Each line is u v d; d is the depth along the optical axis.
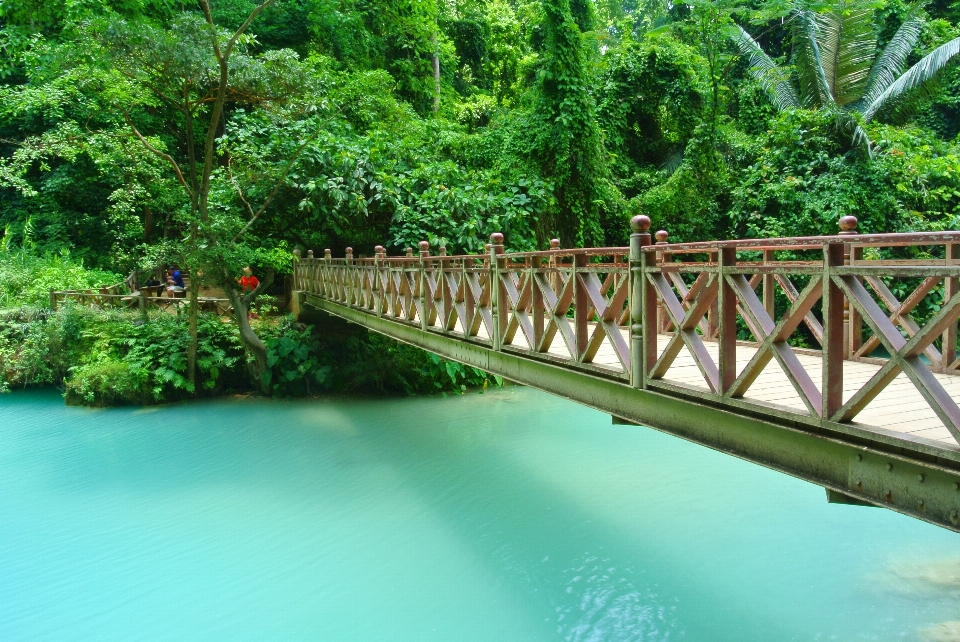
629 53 14.04
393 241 10.97
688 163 12.35
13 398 10.94
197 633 4.21
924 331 2.06
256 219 11.16
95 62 8.71
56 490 6.79
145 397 10.26
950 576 4.48
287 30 17.12
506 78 21.30
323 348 11.02
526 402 10.02
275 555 5.28
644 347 3.45
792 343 10.82
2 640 4.19
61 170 15.96
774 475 6.63
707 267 3.03
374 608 4.43
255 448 8.05
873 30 13.32
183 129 15.97
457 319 6.29
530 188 11.73
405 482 6.75
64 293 12.09
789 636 3.87
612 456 7.34
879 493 2.37
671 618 4.12
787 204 10.97
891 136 10.99
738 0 12.94
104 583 4.89
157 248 10.06
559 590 4.56
